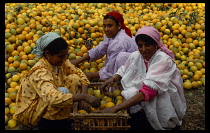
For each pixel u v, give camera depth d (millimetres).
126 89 4066
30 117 3637
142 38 3564
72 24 6750
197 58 6086
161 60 3656
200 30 6824
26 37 6043
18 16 6543
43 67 3438
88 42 6215
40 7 7695
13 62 5480
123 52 4613
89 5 8336
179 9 8094
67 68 4039
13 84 4902
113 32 4848
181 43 6500
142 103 3854
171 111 3734
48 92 3256
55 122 3652
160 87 3594
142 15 7656
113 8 8188
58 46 3328
